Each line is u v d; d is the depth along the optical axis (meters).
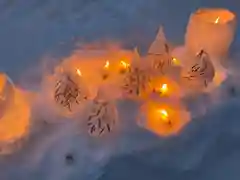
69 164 1.05
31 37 1.39
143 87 1.12
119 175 1.03
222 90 1.18
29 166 1.05
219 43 1.19
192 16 1.20
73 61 1.16
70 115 1.11
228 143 1.09
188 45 1.19
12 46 1.36
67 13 1.47
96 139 1.09
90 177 1.03
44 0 1.51
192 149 1.08
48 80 1.16
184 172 1.04
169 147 1.08
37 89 1.20
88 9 1.48
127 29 1.41
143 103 1.13
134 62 1.14
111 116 1.07
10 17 1.45
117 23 1.43
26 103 1.12
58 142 1.08
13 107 1.07
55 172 1.04
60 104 1.10
